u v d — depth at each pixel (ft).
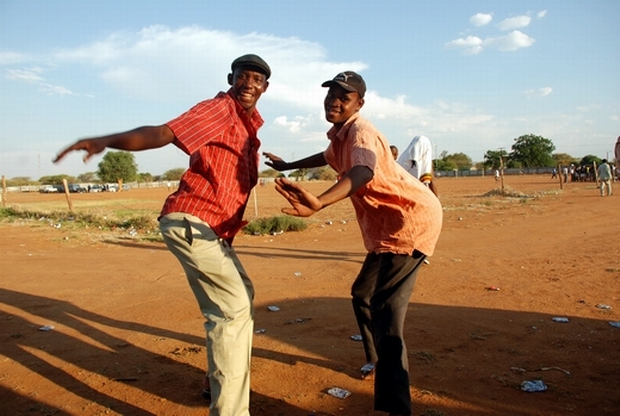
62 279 23.85
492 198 75.97
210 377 8.98
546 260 25.67
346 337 14.78
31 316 17.67
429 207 9.89
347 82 9.80
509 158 320.70
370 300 10.50
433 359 12.68
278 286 21.62
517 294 18.99
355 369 12.35
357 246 33.58
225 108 9.10
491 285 20.53
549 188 103.45
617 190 88.74
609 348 13.21
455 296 18.94
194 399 10.99
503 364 12.32
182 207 9.04
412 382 11.34
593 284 20.12
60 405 10.80
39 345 14.64
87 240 37.99
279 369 12.43
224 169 9.12
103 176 291.38
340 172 10.62
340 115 9.99
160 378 12.14
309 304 18.53
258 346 14.10
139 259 29.63
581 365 12.14
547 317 16.06
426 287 20.49
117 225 47.98
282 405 10.54
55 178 312.29
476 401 10.38
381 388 9.42
